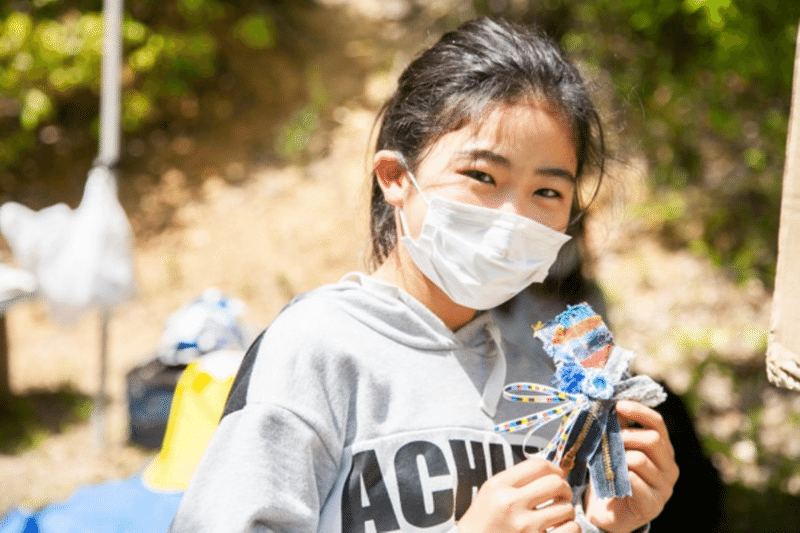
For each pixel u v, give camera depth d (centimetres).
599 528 135
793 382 115
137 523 238
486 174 126
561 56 137
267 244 662
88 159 754
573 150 131
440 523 124
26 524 241
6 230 409
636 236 600
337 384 126
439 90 130
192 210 702
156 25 761
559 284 190
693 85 481
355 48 781
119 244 426
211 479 119
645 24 429
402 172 135
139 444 466
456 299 131
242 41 796
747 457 431
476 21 142
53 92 740
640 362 487
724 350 516
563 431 128
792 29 308
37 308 641
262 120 764
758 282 562
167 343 431
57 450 468
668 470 131
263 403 121
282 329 129
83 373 567
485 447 129
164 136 766
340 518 122
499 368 136
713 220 595
